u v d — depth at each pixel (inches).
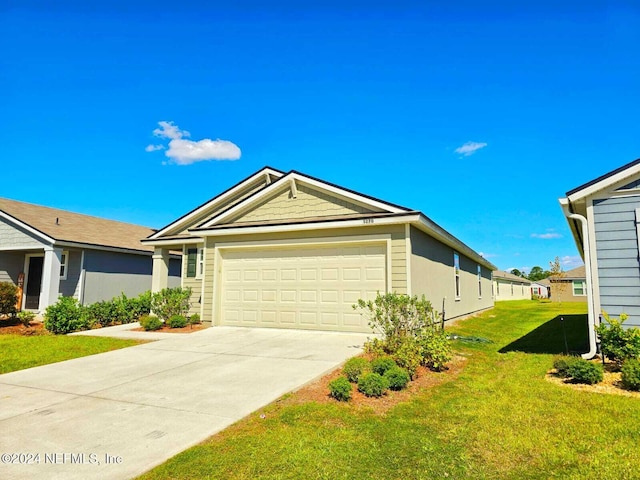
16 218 625.9
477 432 167.9
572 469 135.0
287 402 209.3
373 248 410.6
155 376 264.5
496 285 1601.9
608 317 285.7
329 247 431.5
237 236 478.3
